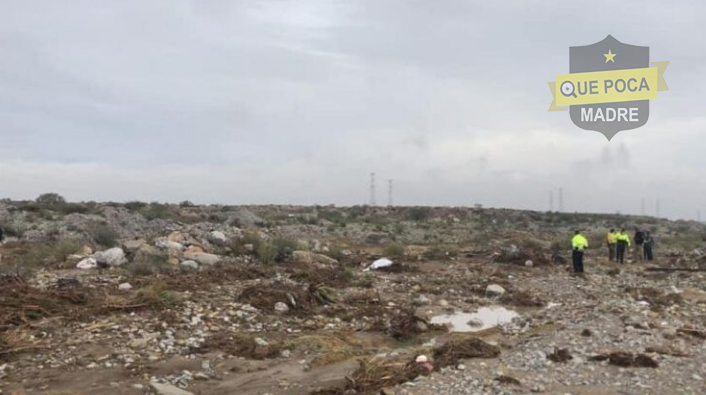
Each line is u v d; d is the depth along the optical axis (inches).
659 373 336.8
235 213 1630.2
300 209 2380.7
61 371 354.0
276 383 347.6
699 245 1376.7
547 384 316.8
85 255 731.4
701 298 652.1
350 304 604.7
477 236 1755.7
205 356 398.3
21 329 422.3
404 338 483.5
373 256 1047.0
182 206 1870.1
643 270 933.8
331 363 391.2
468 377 324.5
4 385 327.6
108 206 1573.6
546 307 619.8
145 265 652.1
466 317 573.0
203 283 611.5
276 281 661.3
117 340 414.9
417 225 2062.0
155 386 324.2
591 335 433.4
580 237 893.2
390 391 302.0
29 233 1040.8
